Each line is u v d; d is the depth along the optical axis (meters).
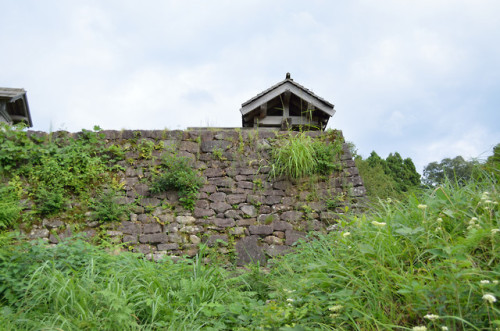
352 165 7.12
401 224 2.92
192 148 7.34
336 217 6.52
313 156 7.14
